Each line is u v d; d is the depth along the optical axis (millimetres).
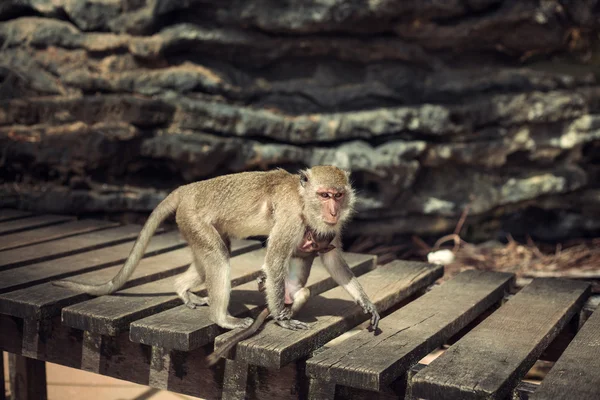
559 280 6031
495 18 8656
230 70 8906
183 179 9000
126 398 7410
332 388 4234
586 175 9242
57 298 4973
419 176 9258
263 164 8789
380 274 6047
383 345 4328
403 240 9648
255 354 4168
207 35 8555
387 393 4199
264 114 8719
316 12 8391
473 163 9125
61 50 8930
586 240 9594
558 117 8938
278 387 4402
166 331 4387
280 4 8438
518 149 9102
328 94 8992
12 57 9047
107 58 8766
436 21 8789
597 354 4285
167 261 6098
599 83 9258
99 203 8719
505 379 3836
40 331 5035
